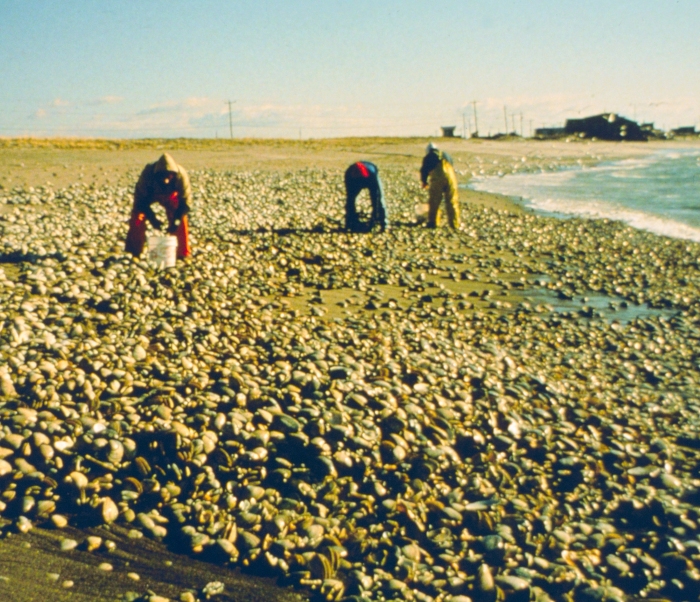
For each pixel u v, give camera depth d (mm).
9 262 10680
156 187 11047
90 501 4559
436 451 5586
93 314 8266
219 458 5105
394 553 4395
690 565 4543
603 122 115312
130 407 5617
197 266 11141
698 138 123250
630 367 8359
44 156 32469
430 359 7703
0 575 3826
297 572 4137
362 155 47250
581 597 4164
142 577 4000
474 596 4121
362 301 10539
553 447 6031
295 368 6801
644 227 19781
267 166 34781
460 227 18422
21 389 5758
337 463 5246
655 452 6137
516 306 10953
